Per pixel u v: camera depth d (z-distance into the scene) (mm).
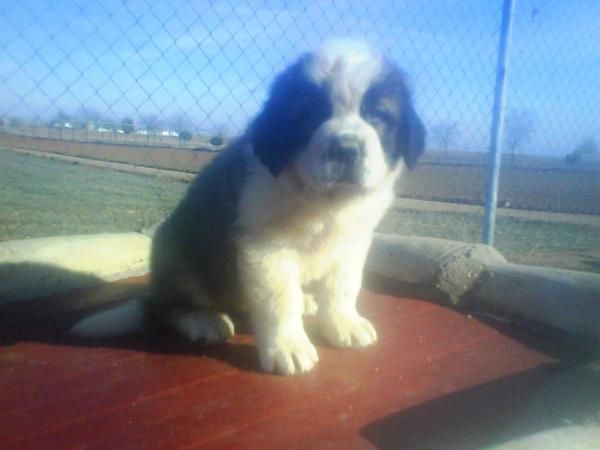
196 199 639
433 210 2494
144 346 614
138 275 874
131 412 472
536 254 1747
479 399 497
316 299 652
